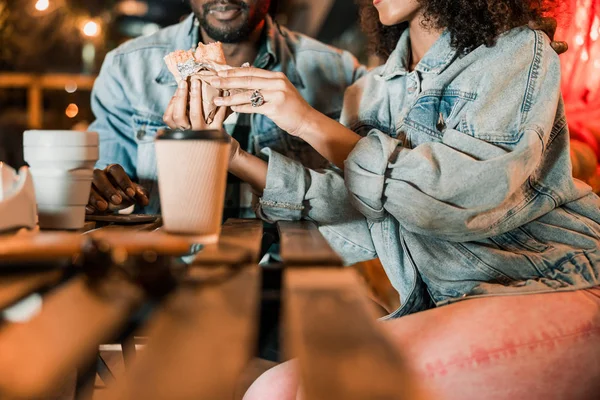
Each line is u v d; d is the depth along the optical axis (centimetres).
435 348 117
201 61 152
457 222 138
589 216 153
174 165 97
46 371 50
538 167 149
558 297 129
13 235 97
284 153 214
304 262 84
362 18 216
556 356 119
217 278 79
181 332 57
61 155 113
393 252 162
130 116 221
